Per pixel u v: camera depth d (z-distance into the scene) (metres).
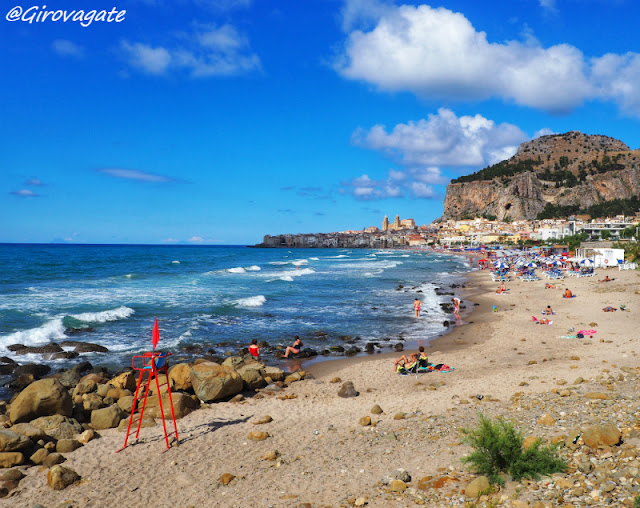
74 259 104.69
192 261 111.06
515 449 7.02
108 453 9.52
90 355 19.78
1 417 11.32
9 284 47.16
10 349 20.22
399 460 8.26
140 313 30.02
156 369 10.28
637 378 12.71
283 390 14.86
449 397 12.78
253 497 7.21
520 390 12.77
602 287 40.66
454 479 7.07
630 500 5.59
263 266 90.69
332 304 36.09
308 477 7.83
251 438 10.08
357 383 15.70
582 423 9.00
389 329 26.58
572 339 21.22
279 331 25.73
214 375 13.73
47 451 9.33
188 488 7.75
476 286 50.75
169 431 10.85
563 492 6.13
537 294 40.12
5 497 7.66
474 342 22.38
